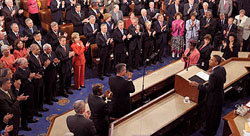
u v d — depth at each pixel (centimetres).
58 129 539
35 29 832
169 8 1048
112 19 973
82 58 756
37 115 670
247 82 746
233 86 664
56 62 677
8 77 546
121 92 523
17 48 715
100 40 801
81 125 430
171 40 977
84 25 862
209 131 604
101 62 825
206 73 615
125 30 849
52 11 1034
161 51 941
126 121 511
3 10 927
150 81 664
